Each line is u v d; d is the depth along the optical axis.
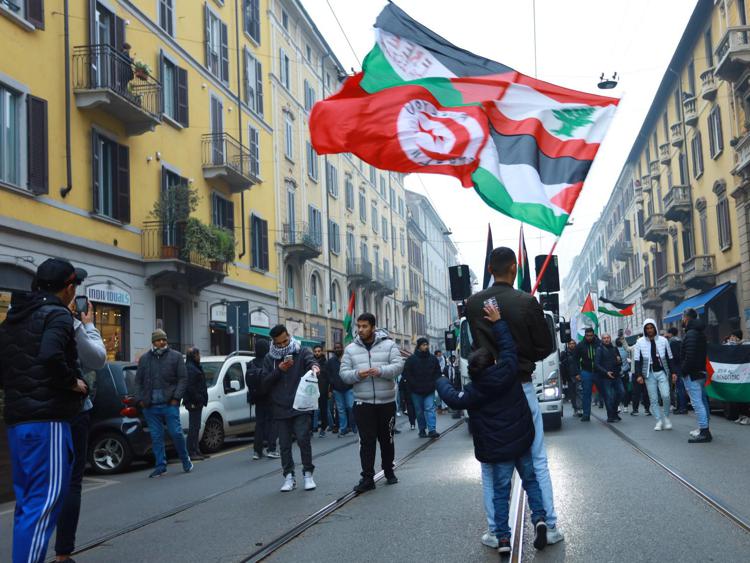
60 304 4.74
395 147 6.34
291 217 33.50
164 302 22.22
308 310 35.12
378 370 8.12
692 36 32.72
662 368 13.00
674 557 4.78
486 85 6.37
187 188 21.55
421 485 8.16
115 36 19.69
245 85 28.88
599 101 6.23
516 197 6.14
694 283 33.25
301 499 7.78
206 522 6.85
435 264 75.44
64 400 4.60
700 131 32.75
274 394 8.55
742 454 9.34
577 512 6.26
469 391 5.03
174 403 11.03
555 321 14.65
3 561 5.87
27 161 16.03
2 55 15.48
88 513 7.89
